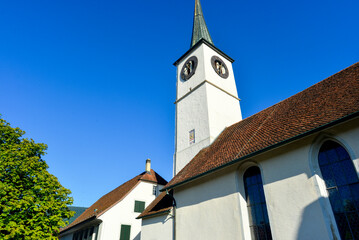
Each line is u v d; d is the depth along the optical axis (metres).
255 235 10.84
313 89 14.22
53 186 16.36
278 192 10.17
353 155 8.45
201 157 17.41
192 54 27.39
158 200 20.05
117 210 25.02
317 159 9.59
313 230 8.67
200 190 13.99
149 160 31.38
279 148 10.76
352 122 8.80
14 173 14.80
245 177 12.25
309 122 10.30
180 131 24.06
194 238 13.24
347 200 8.42
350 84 11.48
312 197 9.06
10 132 16.50
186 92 25.69
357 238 7.85
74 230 29.95
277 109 15.12
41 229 14.47
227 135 18.02
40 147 17.16
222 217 12.12
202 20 31.50
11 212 14.23
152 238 16.55
